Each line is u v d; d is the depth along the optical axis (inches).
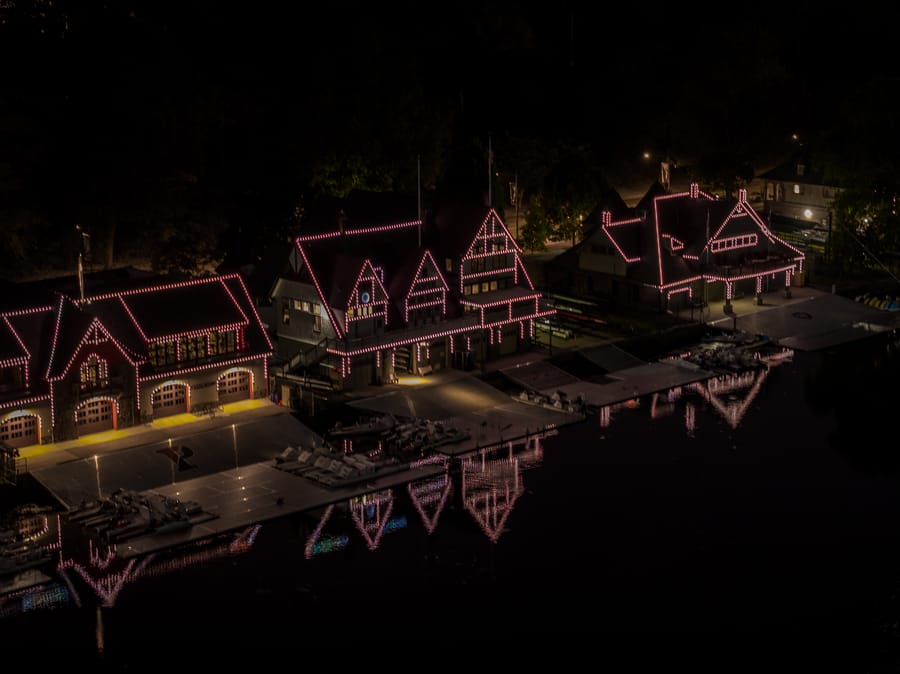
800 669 2827.3
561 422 4210.1
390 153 6673.2
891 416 4338.1
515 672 2810.0
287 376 4318.4
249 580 3152.1
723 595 3132.4
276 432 3971.5
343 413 4153.5
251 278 4746.6
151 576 3149.6
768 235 5748.0
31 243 5280.5
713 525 3496.6
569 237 6245.1
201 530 3361.2
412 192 6515.8
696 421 4279.0
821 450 4018.2
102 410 3905.0
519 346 4825.3
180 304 4114.2
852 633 2967.5
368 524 3459.6
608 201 6141.7
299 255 4377.5
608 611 3058.6
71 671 2768.2
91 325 3811.5
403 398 4293.8
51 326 3860.7
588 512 3570.4
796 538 3420.3
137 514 3388.3
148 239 5565.9
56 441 3804.1
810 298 5708.7
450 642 2923.2
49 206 5502.0
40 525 3348.9
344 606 3056.1
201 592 3090.6
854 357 5022.1
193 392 4089.6
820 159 6441.9
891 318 5511.8
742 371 4847.4
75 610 2997.0
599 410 4382.4
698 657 2871.6
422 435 3971.5
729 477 3814.0
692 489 3727.9
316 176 6141.7
